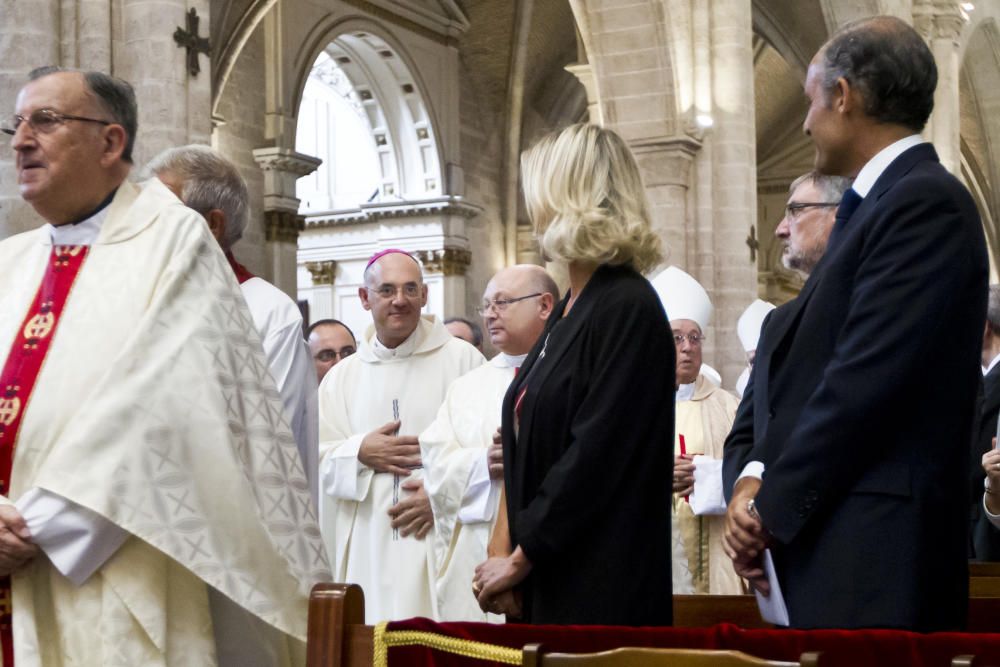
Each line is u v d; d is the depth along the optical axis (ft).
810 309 10.02
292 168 68.39
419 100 77.25
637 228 10.76
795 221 13.37
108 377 10.35
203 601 10.72
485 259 83.10
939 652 7.96
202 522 10.33
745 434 11.49
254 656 11.43
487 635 8.78
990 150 97.04
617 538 10.16
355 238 81.05
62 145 11.06
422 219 78.69
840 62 10.25
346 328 23.99
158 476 10.21
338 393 19.84
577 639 8.65
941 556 9.37
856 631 8.16
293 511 10.96
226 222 13.99
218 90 62.39
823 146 10.45
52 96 11.10
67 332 10.95
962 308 9.37
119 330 10.85
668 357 10.53
